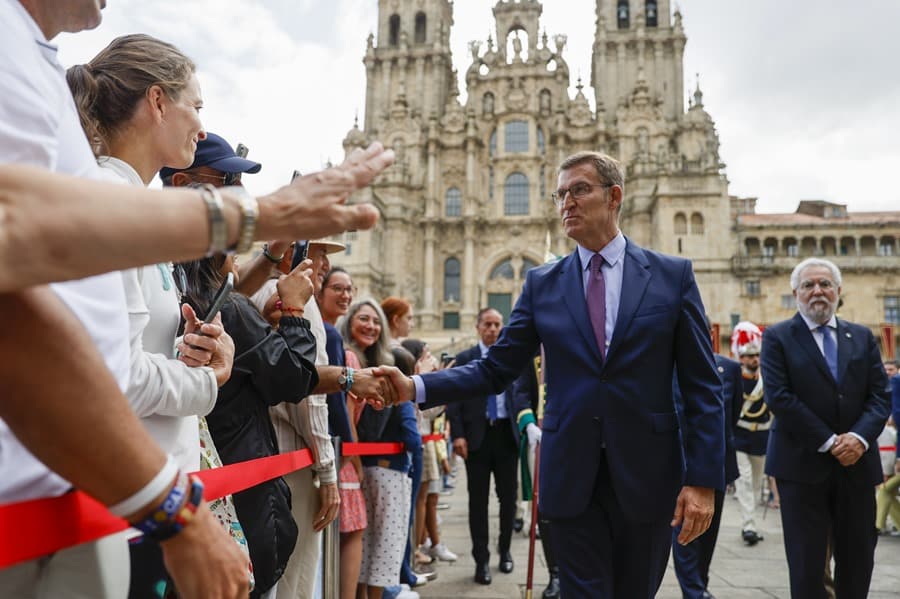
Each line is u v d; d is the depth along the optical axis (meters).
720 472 4.19
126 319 2.11
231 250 1.56
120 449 1.56
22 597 1.86
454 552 10.73
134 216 1.35
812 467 6.02
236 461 3.63
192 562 1.73
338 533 5.54
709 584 8.57
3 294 1.39
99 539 2.03
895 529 12.68
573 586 4.21
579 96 66.56
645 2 68.00
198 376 2.76
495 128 66.69
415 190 64.88
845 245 61.66
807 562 5.95
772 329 6.74
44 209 1.24
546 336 4.64
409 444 6.91
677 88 65.44
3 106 1.63
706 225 58.16
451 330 61.22
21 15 1.81
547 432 4.51
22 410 1.47
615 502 4.30
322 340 5.27
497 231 64.19
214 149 4.05
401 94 67.00
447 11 73.31
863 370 6.31
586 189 4.64
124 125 2.95
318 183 1.70
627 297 4.47
